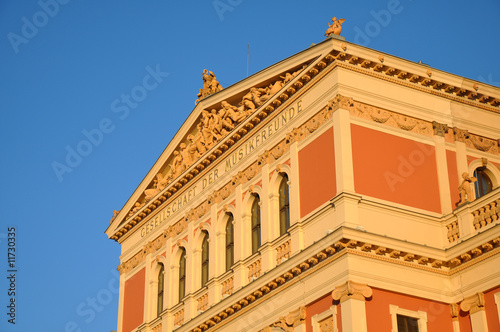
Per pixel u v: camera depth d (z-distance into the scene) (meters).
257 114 61.44
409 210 54.19
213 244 63.91
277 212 58.78
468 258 52.91
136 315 71.38
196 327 61.75
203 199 66.69
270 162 60.25
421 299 52.75
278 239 57.06
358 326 49.56
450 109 59.12
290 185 57.47
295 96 58.91
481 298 51.94
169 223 70.25
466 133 59.12
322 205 54.34
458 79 59.12
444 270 53.84
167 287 68.00
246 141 63.09
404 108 57.22
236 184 62.91
